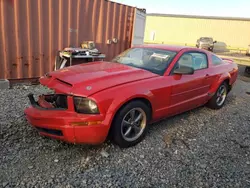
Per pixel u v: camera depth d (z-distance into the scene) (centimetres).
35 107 292
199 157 305
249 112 512
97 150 300
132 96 291
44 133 284
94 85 280
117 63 392
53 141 310
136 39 855
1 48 524
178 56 380
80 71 327
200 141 351
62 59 621
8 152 277
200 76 414
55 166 260
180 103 382
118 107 279
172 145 331
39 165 259
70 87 279
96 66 361
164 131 375
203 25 3266
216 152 322
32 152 282
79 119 260
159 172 266
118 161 281
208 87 450
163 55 386
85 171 257
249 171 281
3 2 503
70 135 264
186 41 3406
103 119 269
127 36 809
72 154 286
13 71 556
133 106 301
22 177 237
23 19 541
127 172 262
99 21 697
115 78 306
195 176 264
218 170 279
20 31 543
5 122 352
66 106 277
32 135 321
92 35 693
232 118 463
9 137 311
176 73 356
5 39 525
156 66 367
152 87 321
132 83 305
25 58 568
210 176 266
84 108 265
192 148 327
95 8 674
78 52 601
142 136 330
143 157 294
